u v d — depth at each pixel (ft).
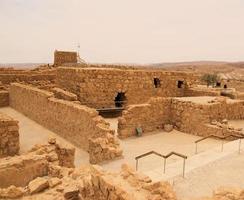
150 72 86.94
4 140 46.19
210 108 60.85
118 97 85.30
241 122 67.15
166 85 91.81
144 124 62.49
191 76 98.84
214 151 42.37
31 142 56.49
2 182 30.04
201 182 31.24
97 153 44.73
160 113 65.72
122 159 45.01
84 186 25.72
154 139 58.34
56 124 63.57
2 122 45.80
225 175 33.19
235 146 44.96
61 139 59.67
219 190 23.36
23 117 81.05
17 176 31.04
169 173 33.53
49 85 107.96
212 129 58.13
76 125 55.57
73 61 159.33
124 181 22.52
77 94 75.72
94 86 76.64
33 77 127.13
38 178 29.17
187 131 63.62
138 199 19.77
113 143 46.29
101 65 108.99
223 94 98.22
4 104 99.76
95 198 24.02
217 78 165.27
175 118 66.74
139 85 84.64
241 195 22.34
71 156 39.60
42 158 32.89
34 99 75.72
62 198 25.99
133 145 53.78
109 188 21.65
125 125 58.59
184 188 29.73
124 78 81.25
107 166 41.75
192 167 35.42
